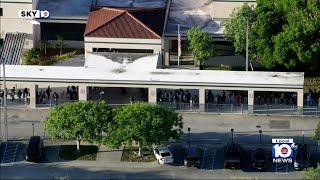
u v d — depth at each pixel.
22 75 193.00
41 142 174.50
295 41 194.50
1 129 183.75
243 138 180.25
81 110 170.00
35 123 186.62
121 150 175.12
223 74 193.12
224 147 175.62
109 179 164.50
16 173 167.12
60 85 193.75
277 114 190.12
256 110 191.25
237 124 186.25
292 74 193.12
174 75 193.00
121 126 168.25
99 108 170.62
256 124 186.25
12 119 188.12
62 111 170.25
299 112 190.38
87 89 194.50
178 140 175.38
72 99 194.50
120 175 166.25
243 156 172.62
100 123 169.00
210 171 167.88
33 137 174.75
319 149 174.38
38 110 192.12
